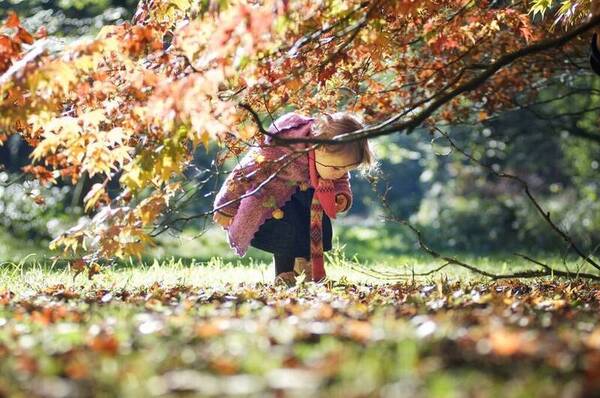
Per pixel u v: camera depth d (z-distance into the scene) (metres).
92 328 5.65
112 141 8.09
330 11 7.79
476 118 14.32
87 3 26.03
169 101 6.86
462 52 11.38
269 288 9.35
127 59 7.34
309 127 9.77
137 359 4.50
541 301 7.81
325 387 3.95
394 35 9.56
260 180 9.79
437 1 9.18
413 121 7.51
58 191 23.78
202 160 26.11
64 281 10.94
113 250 8.73
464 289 9.28
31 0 25.36
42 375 4.24
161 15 8.45
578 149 28.33
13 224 22.64
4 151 27.11
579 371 4.29
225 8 6.74
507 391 3.78
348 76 9.71
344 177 10.18
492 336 4.89
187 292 8.96
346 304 7.27
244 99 8.66
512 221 30.41
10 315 6.88
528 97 13.27
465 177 32.66
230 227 9.96
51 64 6.79
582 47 12.09
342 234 33.88
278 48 8.12
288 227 10.02
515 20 9.86
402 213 40.09
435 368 4.27
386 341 5.00
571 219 27.98
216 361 4.41
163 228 9.03
